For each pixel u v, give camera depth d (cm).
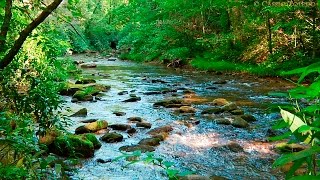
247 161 593
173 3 2219
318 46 1593
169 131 757
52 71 456
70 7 361
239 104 1034
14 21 364
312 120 145
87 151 591
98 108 977
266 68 1564
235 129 779
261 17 1850
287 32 1692
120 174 529
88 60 2422
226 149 649
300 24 1584
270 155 617
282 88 1285
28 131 355
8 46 335
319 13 1494
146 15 2575
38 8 346
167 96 1168
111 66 2086
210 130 772
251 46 1867
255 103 1046
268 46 1758
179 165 573
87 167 550
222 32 2142
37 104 370
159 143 680
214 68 1789
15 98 367
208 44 2075
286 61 1577
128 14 2984
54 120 390
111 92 1231
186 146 667
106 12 3212
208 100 1093
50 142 564
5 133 318
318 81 128
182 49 2122
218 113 923
